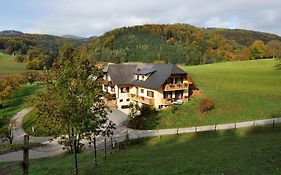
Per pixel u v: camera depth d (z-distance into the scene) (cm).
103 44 19888
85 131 2259
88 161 2948
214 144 3256
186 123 5338
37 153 4144
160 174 2078
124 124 5691
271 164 2116
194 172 2052
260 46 14825
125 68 7706
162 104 6328
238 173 1948
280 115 5262
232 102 6025
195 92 6919
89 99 2109
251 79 8088
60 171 2578
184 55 16925
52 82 2142
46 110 2100
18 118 6819
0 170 1208
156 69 6925
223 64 11450
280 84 7362
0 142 4941
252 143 2972
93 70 2277
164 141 4266
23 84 11525
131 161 2688
